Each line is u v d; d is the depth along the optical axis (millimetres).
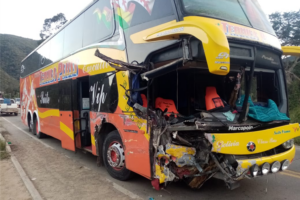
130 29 4445
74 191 4527
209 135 3381
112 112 4883
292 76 14289
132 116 4277
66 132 7051
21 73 14086
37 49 10617
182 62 3301
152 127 3812
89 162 6609
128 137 4406
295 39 16594
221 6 4043
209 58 2865
